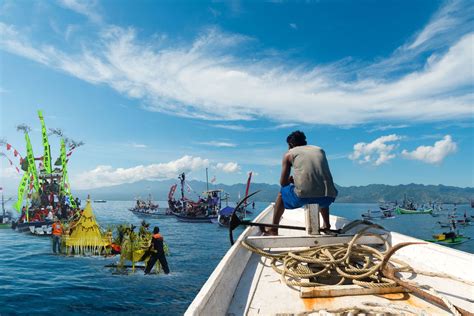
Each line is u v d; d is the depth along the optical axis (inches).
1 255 1023.0
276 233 170.6
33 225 1790.1
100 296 590.6
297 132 163.6
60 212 1962.4
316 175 145.0
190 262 959.0
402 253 133.0
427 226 3267.7
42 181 2017.7
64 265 866.1
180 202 3006.9
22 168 1982.0
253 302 92.2
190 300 579.5
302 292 93.8
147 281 702.5
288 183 162.6
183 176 3019.2
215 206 2645.2
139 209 3673.7
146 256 773.3
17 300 560.1
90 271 795.4
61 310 514.3
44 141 2050.9
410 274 113.5
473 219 4084.6
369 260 113.3
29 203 1972.2
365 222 147.6
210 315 73.7
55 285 661.9
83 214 1049.5
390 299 90.7
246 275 115.1
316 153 149.5
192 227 2214.6
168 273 776.9
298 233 189.3
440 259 118.1
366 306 82.3
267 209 259.6
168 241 1489.9
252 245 133.6
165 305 547.8
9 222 2121.1
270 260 132.3
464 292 98.1
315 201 146.8
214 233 1867.6
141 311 517.0
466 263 109.1
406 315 77.0
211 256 1087.0
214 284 81.9
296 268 112.7
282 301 92.1
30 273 771.4
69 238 1034.1
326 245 127.9
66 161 2060.8
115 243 1013.2
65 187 2053.4
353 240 122.2
